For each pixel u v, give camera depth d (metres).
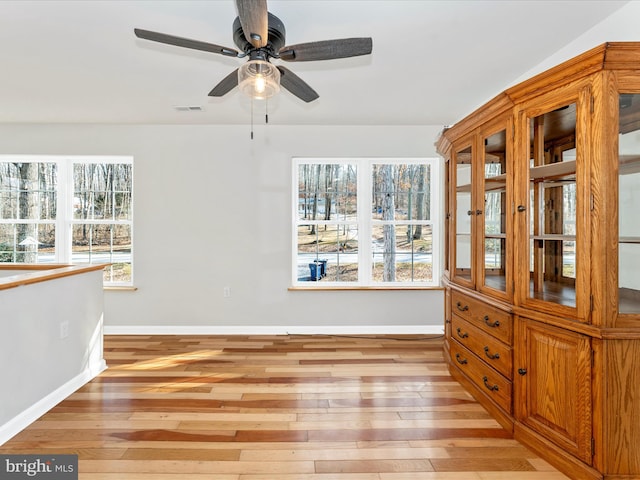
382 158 3.97
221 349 3.42
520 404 1.95
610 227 1.54
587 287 1.58
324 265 4.05
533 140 1.96
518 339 1.97
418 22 1.98
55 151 3.86
